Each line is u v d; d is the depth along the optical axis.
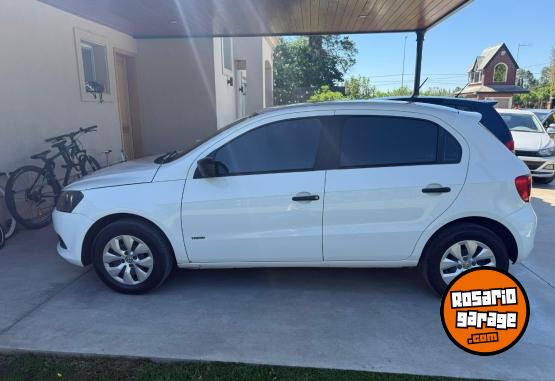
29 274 4.48
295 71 35.09
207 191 3.79
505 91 48.47
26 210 5.90
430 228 3.71
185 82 10.34
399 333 3.39
